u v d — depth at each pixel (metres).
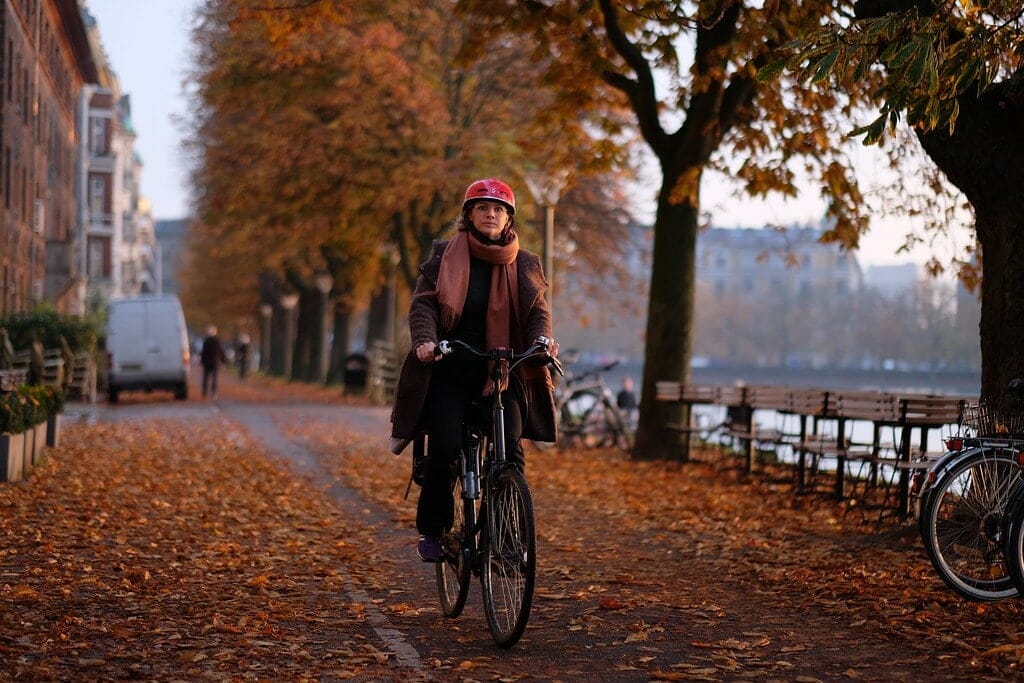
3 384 20.31
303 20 23.12
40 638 9.05
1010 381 12.04
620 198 50.72
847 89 22.31
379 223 50.12
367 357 58.34
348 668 8.44
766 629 9.80
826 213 25.75
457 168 44.25
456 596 10.08
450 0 24.59
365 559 13.30
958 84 10.42
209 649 8.96
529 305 9.54
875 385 102.44
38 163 64.94
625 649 9.10
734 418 26.97
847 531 15.44
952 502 10.48
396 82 43.12
